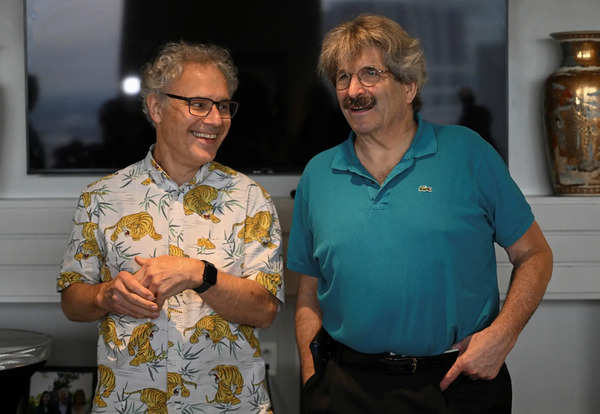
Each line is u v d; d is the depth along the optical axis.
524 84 2.63
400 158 1.68
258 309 1.68
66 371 2.55
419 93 1.74
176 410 1.64
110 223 1.71
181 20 2.54
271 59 2.54
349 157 1.72
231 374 1.68
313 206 1.74
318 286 1.79
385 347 1.60
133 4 2.53
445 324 1.58
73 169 2.59
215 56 1.73
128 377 1.65
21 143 2.64
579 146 2.41
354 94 1.61
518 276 1.67
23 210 2.46
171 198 1.72
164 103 1.68
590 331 2.66
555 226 2.44
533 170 2.65
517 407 2.67
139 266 1.68
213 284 1.59
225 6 2.53
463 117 2.56
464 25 2.54
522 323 1.62
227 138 2.57
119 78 2.56
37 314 2.65
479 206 1.65
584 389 2.67
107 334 1.68
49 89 2.56
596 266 2.46
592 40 2.41
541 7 2.62
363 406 1.60
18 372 2.20
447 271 1.58
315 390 1.67
